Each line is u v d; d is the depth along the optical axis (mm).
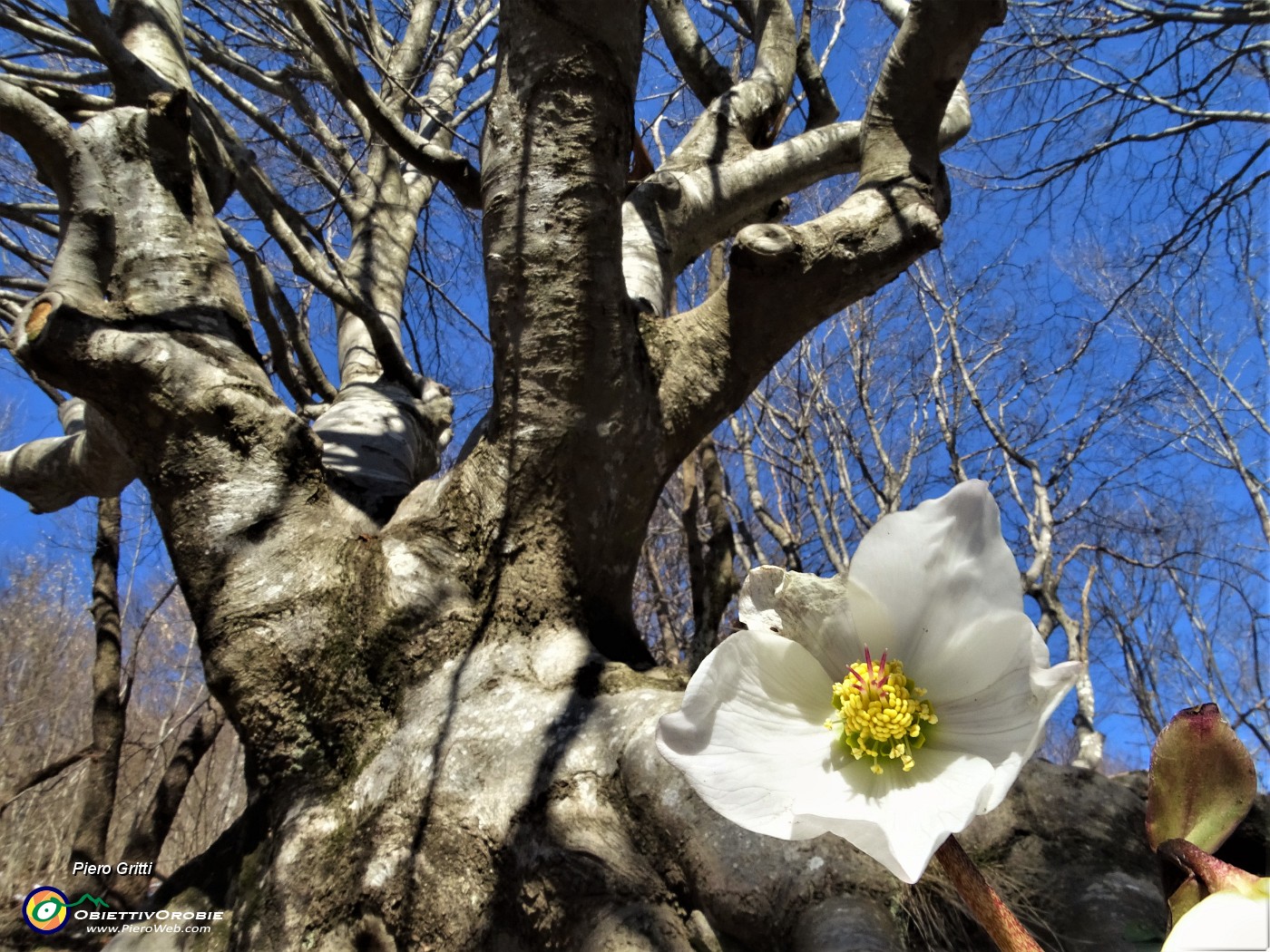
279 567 2637
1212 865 651
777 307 2824
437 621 2605
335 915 2104
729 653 816
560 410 2678
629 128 2744
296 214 4676
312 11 3023
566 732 2225
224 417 2791
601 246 2666
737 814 745
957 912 1604
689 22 5488
